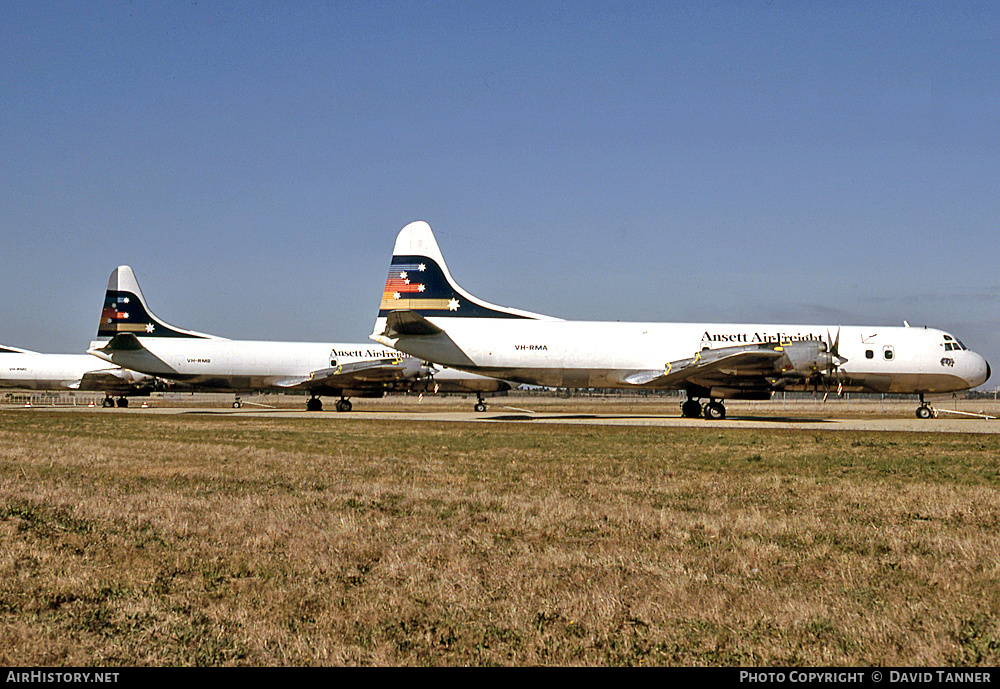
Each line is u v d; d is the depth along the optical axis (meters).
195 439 29.27
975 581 9.15
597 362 41.94
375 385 51.22
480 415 49.09
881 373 42.84
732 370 39.91
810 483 17.20
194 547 10.77
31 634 7.33
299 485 16.66
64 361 70.69
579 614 8.02
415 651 7.06
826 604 8.32
